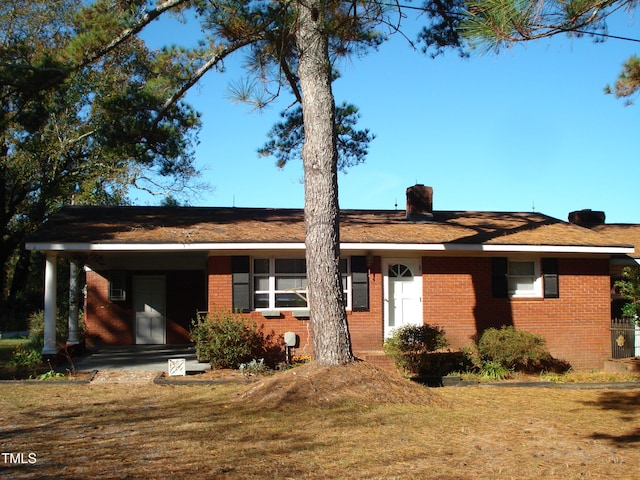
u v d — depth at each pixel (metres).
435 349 15.24
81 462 7.22
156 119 15.08
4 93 14.42
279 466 7.21
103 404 10.94
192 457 7.52
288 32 12.56
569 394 13.19
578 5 6.74
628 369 16.48
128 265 21.05
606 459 7.96
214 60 14.22
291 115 17.78
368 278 16.77
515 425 9.85
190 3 13.27
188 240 15.30
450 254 17.23
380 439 8.62
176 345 21.23
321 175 12.17
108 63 25.52
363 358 15.45
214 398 11.45
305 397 10.88
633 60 12.64
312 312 12.11
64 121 26.97
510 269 17.72
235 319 15.72
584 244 17.16
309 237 12.20
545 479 7.04
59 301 21.22
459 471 7.24
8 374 14.32
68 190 28.95
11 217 27.89
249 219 18.33
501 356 15.03
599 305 17.88
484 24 6.79
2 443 8.12
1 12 24.22
